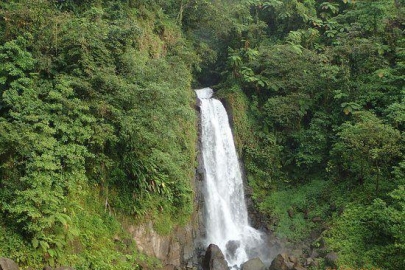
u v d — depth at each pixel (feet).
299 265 57.67
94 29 48.98
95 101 45.44
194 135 71.05
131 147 50.44
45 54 45.80
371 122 63.26
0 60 42.11
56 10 51.08
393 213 54.60
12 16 45.34
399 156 64.03
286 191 79.41
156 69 54.75
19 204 36.81
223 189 74.69
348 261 56.44
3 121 39.17
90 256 42.24
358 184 69.77
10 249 36.06
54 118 42.47
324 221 69.00
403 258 52.85
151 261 50.60
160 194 55.67
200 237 64.34
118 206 49.96
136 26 52.85
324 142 78.48
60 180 41.60
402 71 77.00
